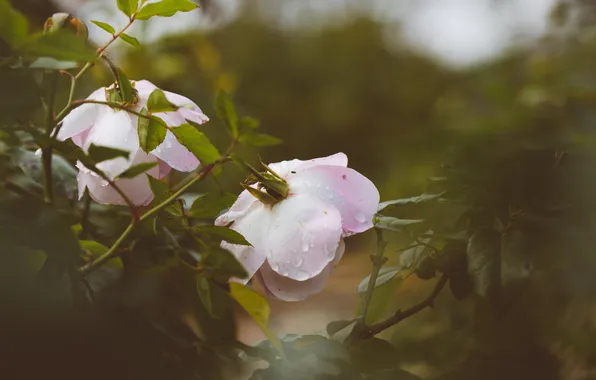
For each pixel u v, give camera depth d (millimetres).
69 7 1273
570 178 685
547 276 739
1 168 604
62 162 624
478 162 703
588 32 1664
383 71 6621
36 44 483
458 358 817
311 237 539
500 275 625
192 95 1198
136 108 570
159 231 583
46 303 505
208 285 552
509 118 972
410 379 630
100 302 606
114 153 513
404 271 681
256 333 2307
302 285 559
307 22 7211
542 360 806
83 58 489
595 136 776
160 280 686
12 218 535
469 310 887
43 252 540
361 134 6113
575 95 1056
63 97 666
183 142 543
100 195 570
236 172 1036
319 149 6008
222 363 629
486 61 1896
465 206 666
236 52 6426
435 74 6348
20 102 557
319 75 6578
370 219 556
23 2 1194
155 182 556
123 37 569
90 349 515
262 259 544
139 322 605
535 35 1877
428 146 956
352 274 2877
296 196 551
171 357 598
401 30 7113
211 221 711
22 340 499
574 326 909
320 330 707
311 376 583
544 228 651
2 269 503
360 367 632
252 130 538
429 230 686
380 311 681
